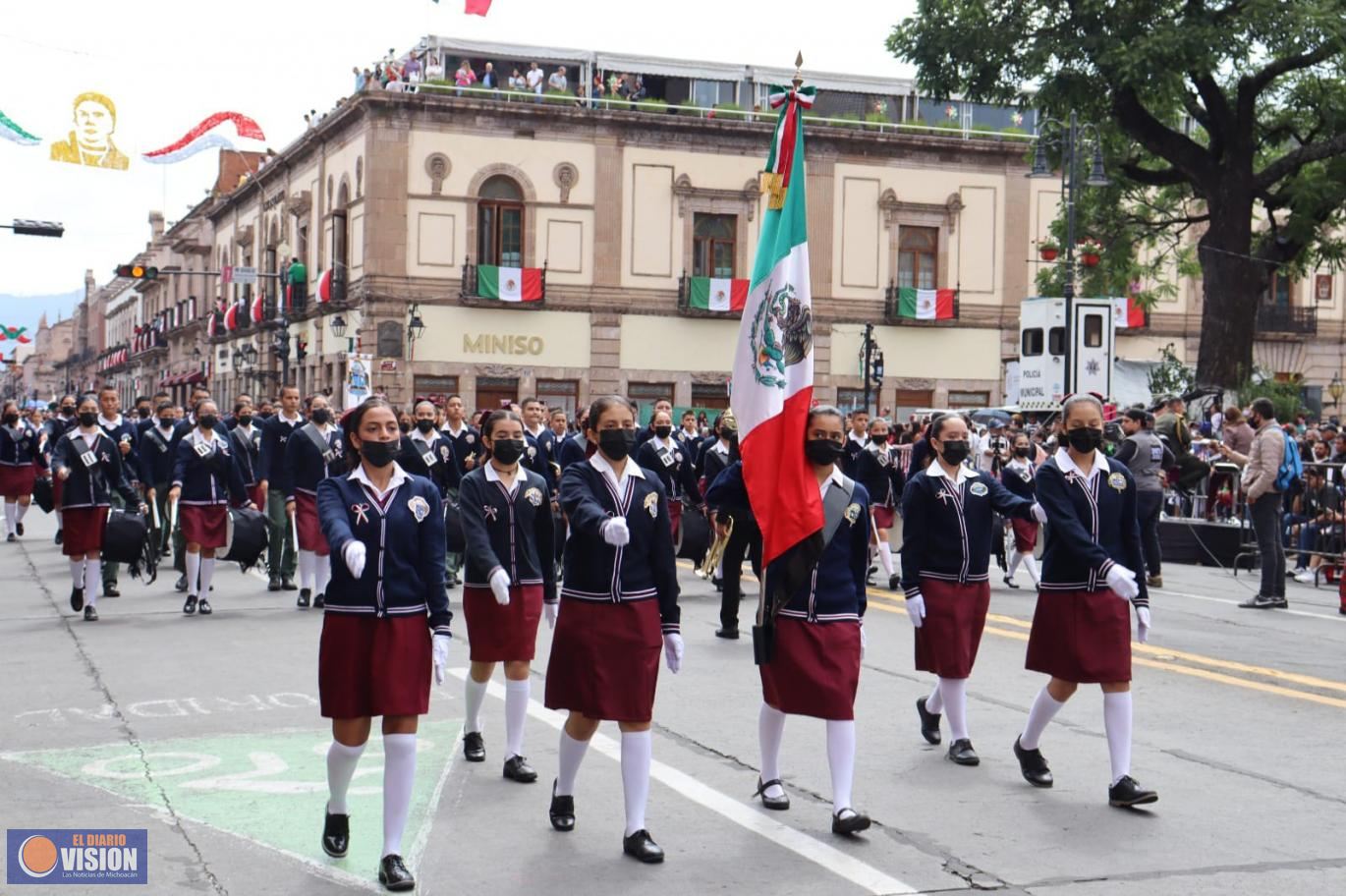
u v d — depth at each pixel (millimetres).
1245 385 30266
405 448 14641
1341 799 7258
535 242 43375
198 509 13789
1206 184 30969
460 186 42719
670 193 44375
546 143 43344
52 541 22453
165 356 82062
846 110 47438
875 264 45875
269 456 15398
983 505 7910
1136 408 16750
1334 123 31719
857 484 6859
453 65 44656
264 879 5832
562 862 6121
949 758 8008
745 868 6047
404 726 5875
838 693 6570
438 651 5859
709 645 12094
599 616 6363
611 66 45500
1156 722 9086
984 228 46812
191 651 11523
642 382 44469
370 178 42062
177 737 8383
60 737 8367
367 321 42281
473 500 7680
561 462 14867
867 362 41969
